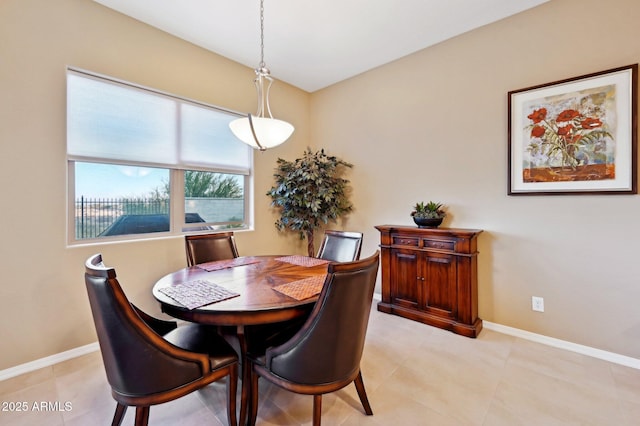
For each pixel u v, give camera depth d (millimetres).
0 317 1865
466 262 2439
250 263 2225
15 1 1906
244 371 1468
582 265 2164
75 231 2252
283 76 3592
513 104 2424
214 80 3018
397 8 2330
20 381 1833
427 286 2688
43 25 2010
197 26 2564
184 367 1252
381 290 3158
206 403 1643
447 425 1459
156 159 2674
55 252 2078
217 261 2312
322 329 1233
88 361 2078
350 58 3150
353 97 3607
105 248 2312
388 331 2531
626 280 2008
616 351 2041
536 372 1911
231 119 3268
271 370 1359
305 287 1609
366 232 3533
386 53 3053
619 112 1992
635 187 1949
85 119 2258
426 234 2674
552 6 2244
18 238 1934
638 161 1941
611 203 2049
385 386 1771
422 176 3023
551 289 2295
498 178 2537
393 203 3271
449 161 2826
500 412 1547
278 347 1335
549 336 2305
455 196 2795
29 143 1970
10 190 1902
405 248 2824
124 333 1125
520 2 2275
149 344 1159
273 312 1344
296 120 3939
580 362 2033
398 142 3207
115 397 1235
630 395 1676
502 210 2520
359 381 1510
